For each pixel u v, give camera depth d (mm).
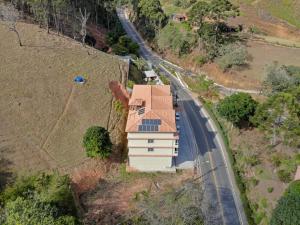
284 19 145000
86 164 70125
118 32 133125
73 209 57750
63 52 96438
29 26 107562
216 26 122750
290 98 73188
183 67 123812
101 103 83375
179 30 135625
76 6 133750
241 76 107250
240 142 80625
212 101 101125
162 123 70188
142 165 72688
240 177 71125
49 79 85250
